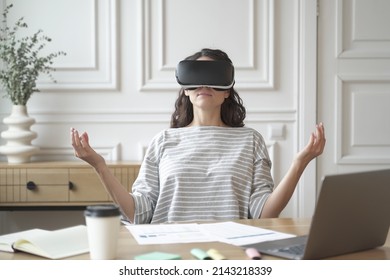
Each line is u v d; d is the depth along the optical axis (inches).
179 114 81.9
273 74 126.6
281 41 127.3
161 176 73.9
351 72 127.8
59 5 125.3
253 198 72.0
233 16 126.6
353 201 43.8
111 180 67.9
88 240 47.1
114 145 126.3
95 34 125.6
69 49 125.9
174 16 126.4
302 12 126.5
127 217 70.2
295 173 66.2
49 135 126.1
